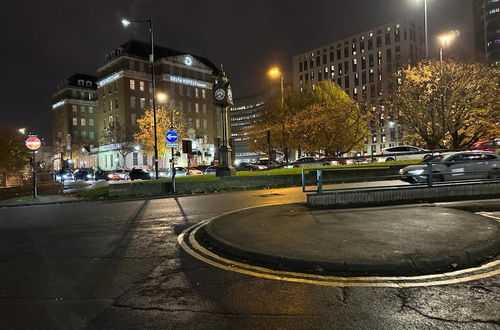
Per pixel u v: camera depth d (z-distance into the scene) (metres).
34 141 20.95
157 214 11.89
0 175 39.81
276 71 40.12
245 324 3.79
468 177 15.04
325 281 5.00
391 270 5.29
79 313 4.19
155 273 5.61
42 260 6.59
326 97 47.12
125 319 4.00
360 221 8.27
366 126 47.75
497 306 4.09
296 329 3.65
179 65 74.44
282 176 20.30
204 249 7.00
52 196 21.25
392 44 99.25
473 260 5.70
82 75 97.38
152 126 55.41
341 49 112.06
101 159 74.38
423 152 26.86
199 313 4.10
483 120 29.94
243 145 184.62
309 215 9.36
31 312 4.25
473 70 28.89
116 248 7.35
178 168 40.19
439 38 30.97
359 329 3.62
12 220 12.23
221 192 18.61
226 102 20.08
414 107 30.88
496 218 8.89
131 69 69.81
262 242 6.77
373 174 20.38
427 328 3.61
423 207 9.97
